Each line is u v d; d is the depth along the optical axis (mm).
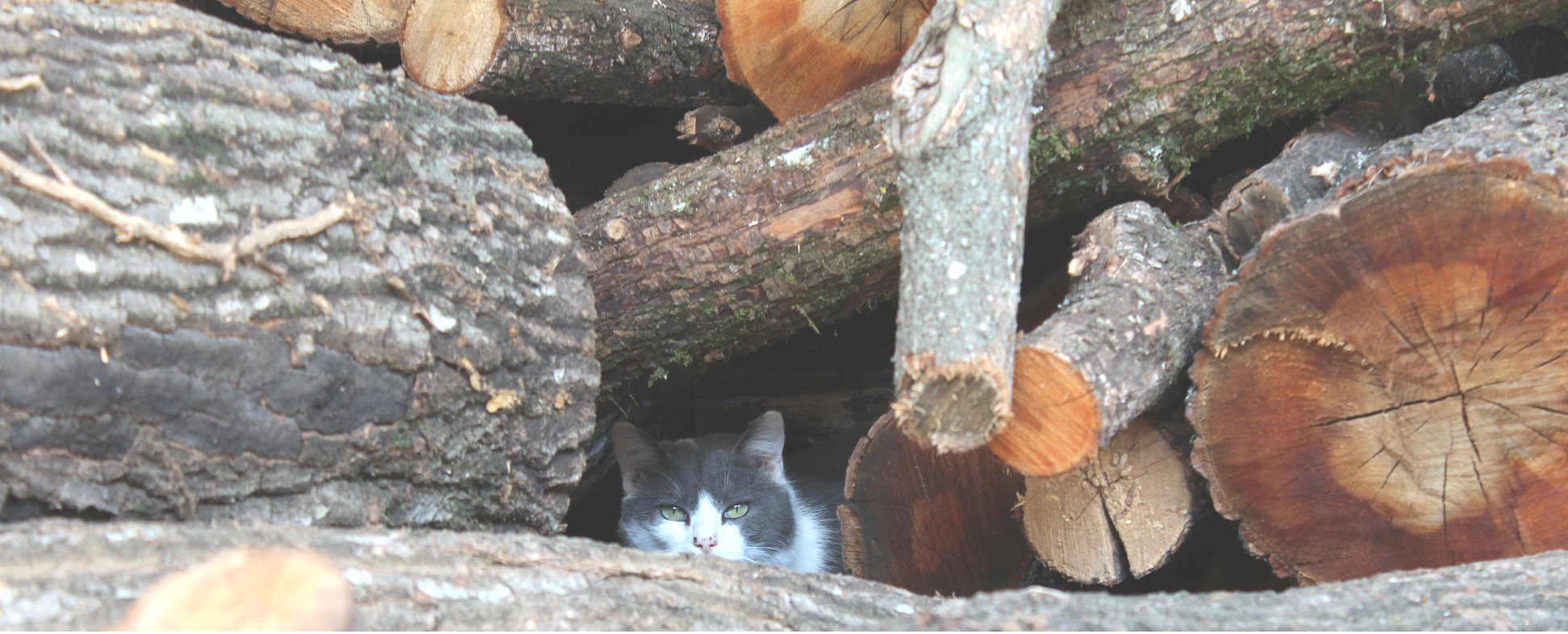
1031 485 2727
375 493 2236
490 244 2365
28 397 1787
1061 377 2018
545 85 3475
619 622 1777
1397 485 2273
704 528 3908
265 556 1409
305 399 2064
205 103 2014
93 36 1987
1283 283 2193
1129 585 3035
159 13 2102
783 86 3199
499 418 2393
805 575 2066
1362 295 2145
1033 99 2680
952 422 1950
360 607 1632
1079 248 2617
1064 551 2682
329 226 2088
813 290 2979
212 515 2023
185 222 1920
